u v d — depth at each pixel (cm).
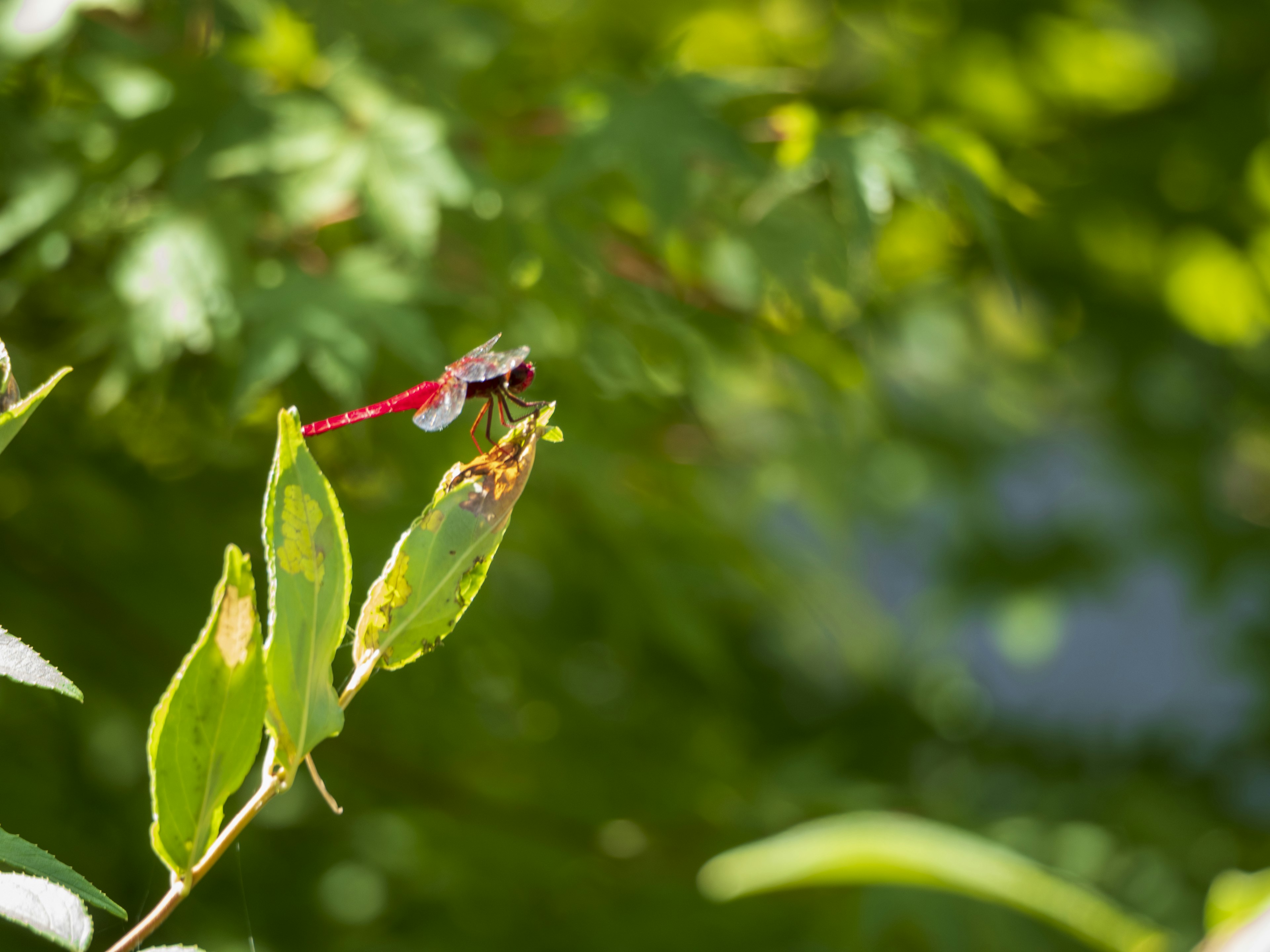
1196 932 219
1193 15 251
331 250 177
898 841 107
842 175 157
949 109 234
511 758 228
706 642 219
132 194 161
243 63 172
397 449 176
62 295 168
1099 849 239
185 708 97
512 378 110
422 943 214
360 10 179
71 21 149
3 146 157
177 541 194
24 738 190
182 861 97
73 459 180
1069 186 230
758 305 179
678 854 224
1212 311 250
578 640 231
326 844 220
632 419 198
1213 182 233
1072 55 231
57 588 186
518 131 179
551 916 223
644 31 236
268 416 167
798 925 222
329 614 98
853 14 241
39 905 96
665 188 155
